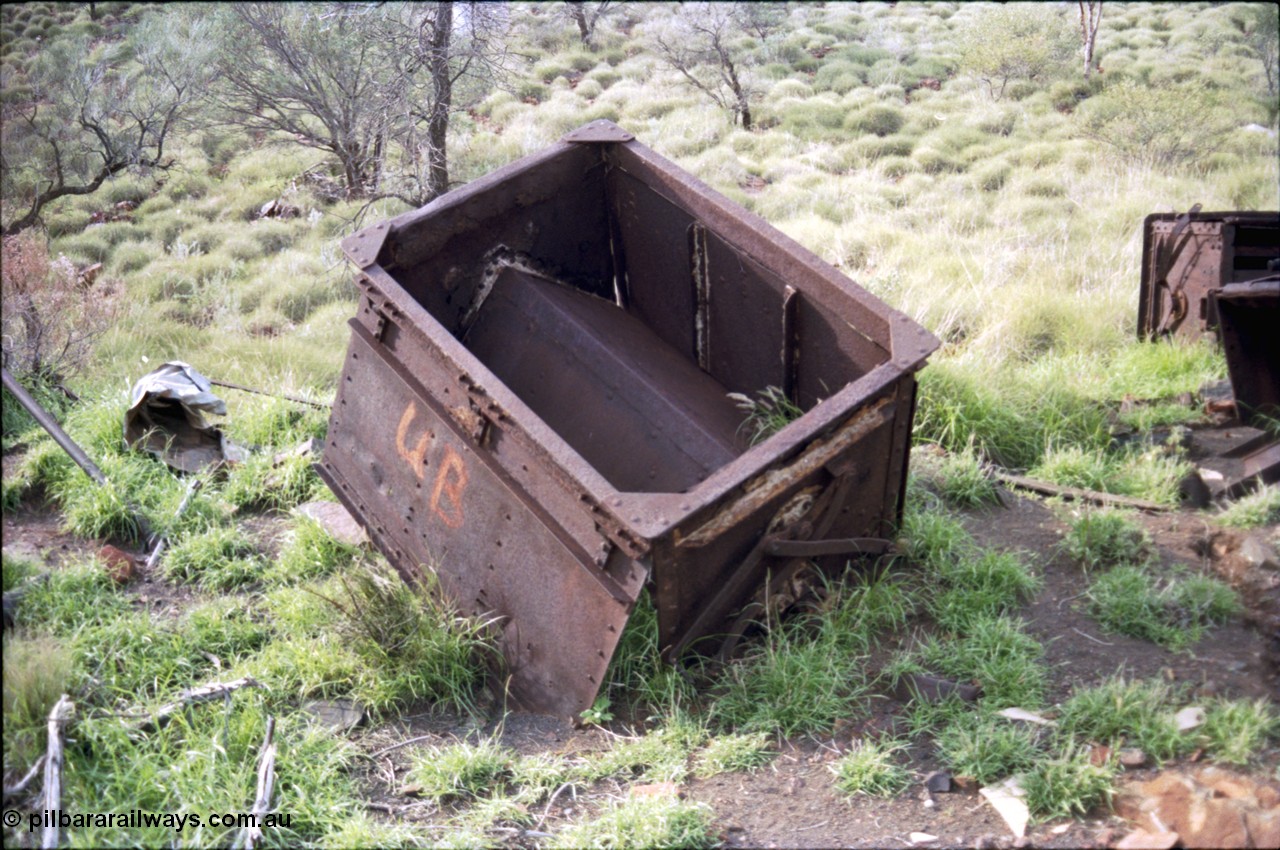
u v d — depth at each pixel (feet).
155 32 45.75
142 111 44.60
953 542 15.80
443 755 11.76
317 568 15.87
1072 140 57.77
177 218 53.42
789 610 14.17
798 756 11.93
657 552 11.71
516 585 13.01
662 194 17.12
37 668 11.41
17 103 42.63
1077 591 15.17
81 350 25.00
